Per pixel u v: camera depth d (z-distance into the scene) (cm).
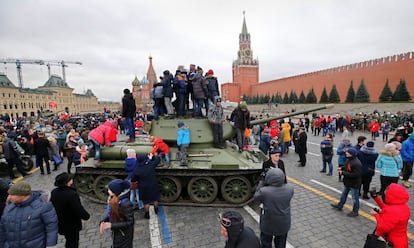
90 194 707
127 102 786
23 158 1005
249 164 662
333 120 1862
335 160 1139
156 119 809
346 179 569
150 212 606
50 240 308
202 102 848
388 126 1619
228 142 870
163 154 664
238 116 769
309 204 644
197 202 654
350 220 553
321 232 504
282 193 349
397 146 711
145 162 555
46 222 306
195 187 660
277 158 510
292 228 520
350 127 1944
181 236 495
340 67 4506
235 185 645
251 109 6166
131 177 551
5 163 962
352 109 3491
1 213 381
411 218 560
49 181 888
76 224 380
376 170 947
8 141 892
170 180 662
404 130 973
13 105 6869
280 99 5797
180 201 666
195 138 729
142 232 511
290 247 452
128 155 600
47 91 8656
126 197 353
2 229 300
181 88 823
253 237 239
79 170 682
